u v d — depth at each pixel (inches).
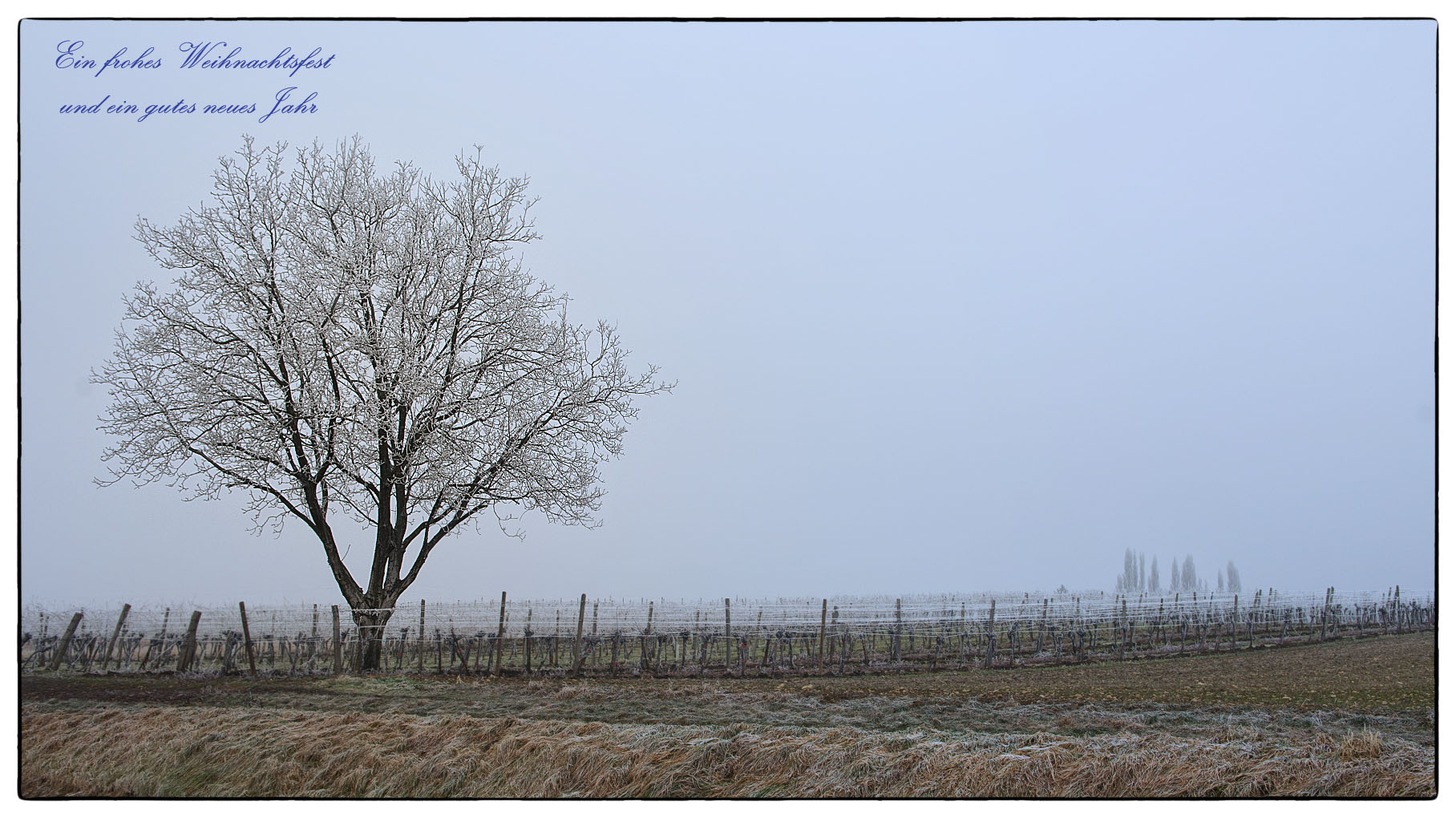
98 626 621.6
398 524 668.1
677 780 496.1
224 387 642.8
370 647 643.5
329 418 636.7
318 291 658.2
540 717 554.9
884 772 494.3
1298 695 591.2
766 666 674.2
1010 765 495.5
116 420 637.3
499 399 683.4
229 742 525.3
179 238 651.5
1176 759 501.0
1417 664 644.1
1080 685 624.4
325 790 498.9
